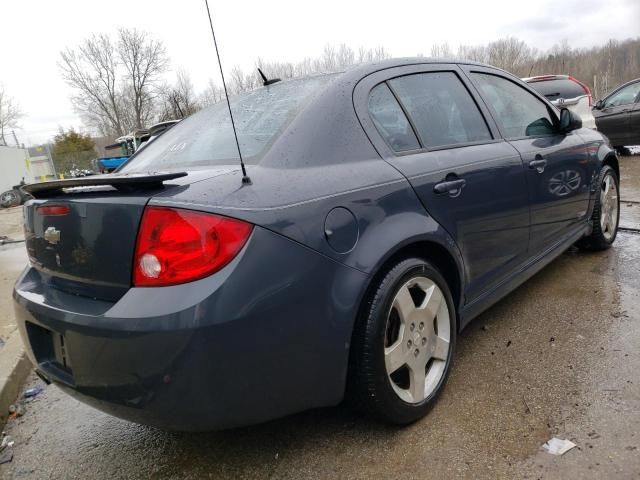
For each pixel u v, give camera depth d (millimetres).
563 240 3479
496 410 2172
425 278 2170
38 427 2584
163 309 1525
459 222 2354
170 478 2023
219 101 2895
